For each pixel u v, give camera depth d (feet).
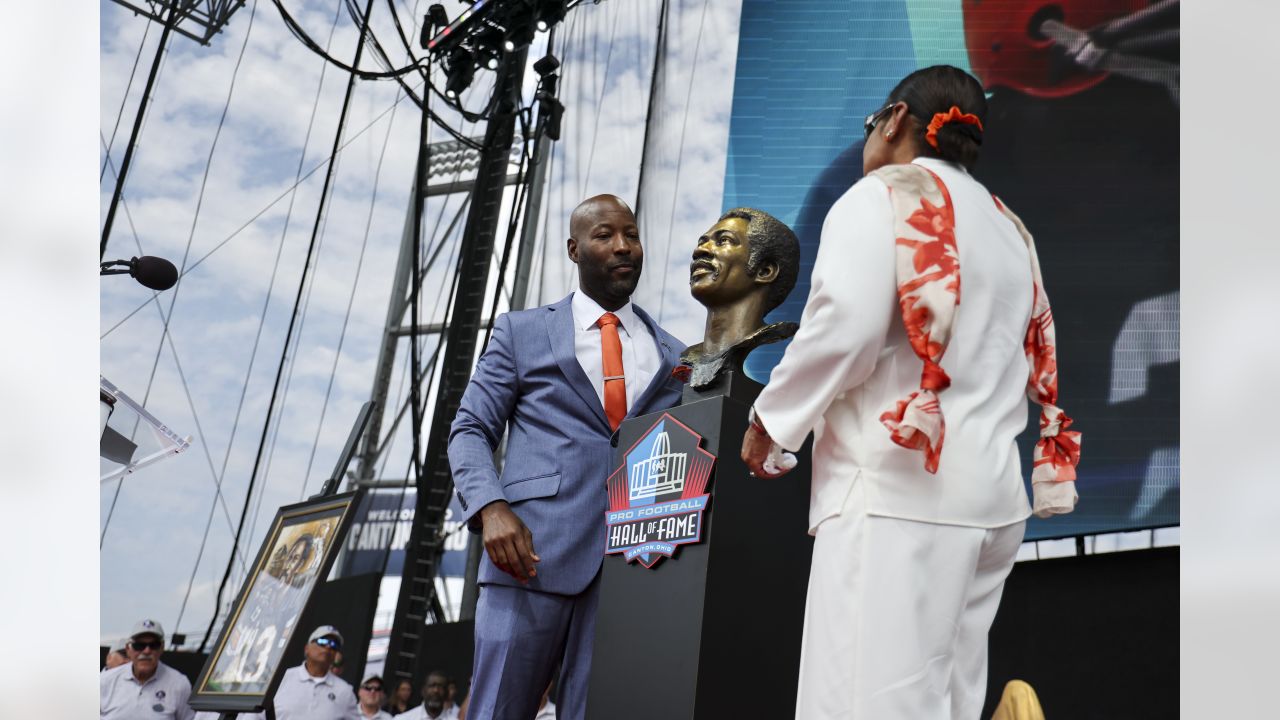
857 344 4.57
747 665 5.86
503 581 7.07
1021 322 5.09
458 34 23.32
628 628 6.29
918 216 4.70
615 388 7.39
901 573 4.51
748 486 6.00
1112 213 19.08
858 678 4.46
